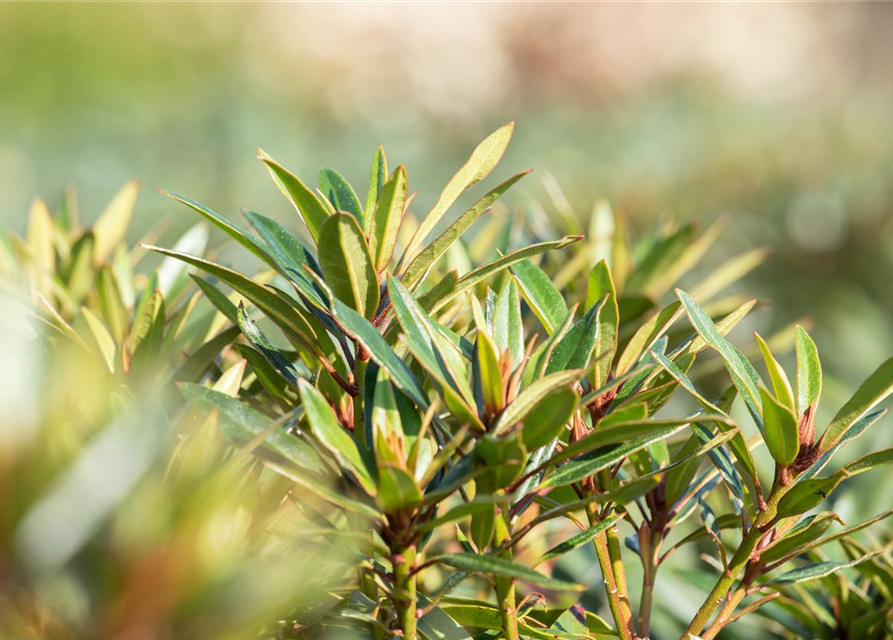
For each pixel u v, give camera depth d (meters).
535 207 1.48
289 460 0.79
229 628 0.77
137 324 0.93
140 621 0.75
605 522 0.83
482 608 0.86
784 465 0.83
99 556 0.75
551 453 0.85
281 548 0.82
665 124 4.12
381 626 0.83
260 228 0.88
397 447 0.79
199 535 0.76
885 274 2.59
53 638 0.75
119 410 0.80
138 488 0.76
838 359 1.97
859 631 0.97
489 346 0.78
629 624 0.87
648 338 0.87
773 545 0.85
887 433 1.29
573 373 0.78
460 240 1.15
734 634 1.04
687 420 0.78
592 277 0.87
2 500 0.73
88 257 1.06
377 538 0.90
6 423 0.74
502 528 0.82
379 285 0.83
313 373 0.88
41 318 0.87
